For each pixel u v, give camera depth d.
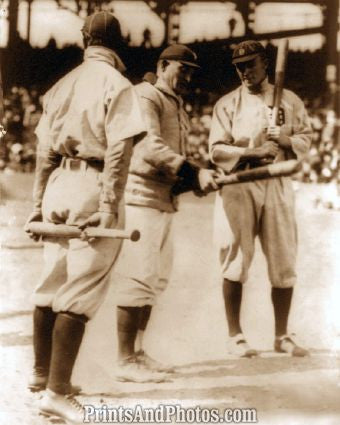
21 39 21.72
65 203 4.82
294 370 5.71
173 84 5.74
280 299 6.14
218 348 6.23
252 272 8.97
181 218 13.15
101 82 4.82
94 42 5.00
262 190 6.04
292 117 6.15
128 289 5.53
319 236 11.30
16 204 13.70
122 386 5.36
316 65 22.22
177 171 5.54
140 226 5.55
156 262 5.60
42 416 4.79
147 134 5.07
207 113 22.25
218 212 6.13
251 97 6.14
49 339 5.09
